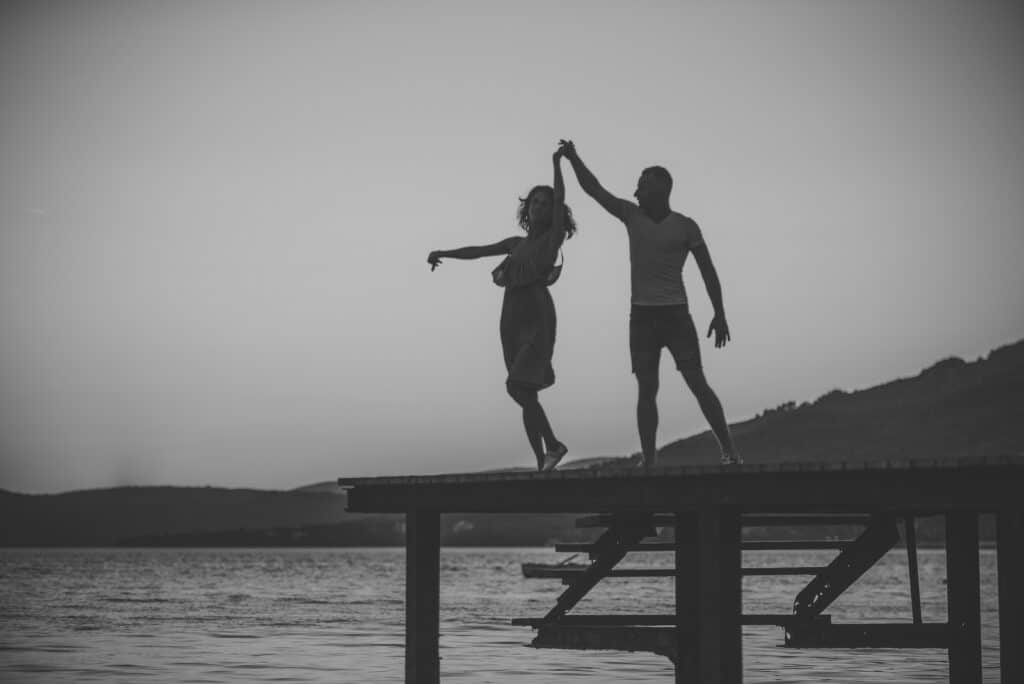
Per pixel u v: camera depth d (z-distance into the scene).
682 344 10.48
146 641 29.27
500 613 43.66
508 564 164.88
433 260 12.07
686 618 11.69
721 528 9.37
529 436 11.38
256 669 21.83
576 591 13.20
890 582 84.31
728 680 9.24
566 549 12.80
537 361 11.30
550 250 11.27
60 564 142.62
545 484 10.31
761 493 9.17
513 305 11.48
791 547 13.22
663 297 10.51
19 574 99.88
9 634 32.16
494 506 10.59
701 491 9.46
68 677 20.56
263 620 39.12
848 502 8.90
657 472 9.52
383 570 122.94
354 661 23.39
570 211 11.54
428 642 11.23
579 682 18.83
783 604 53.59
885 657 22.50
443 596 64.88
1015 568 8.48
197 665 22.69
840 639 12.54
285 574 107.12
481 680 19.00
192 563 155.12
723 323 10.53
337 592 66.81
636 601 60.06
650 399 10.60
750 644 25.73
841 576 13.31
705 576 9.39
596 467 9.86
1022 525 8.41
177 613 43.84
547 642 12.18
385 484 11.20
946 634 12.55
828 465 8.77
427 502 11.18
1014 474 8.43
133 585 77.19
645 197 10.66
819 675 19.58
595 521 12.24
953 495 8.59
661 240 10.52
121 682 19.67
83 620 39.28
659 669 20.64
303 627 35.16
